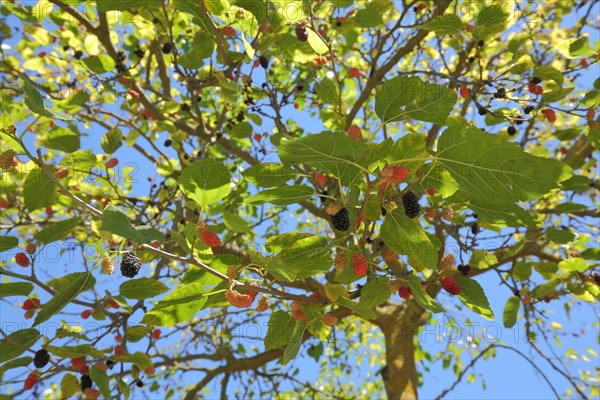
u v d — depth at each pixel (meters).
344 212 2.28
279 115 4.04
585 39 3.45
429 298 2.33
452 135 1.89
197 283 2.26
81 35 4.60
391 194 2.25
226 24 3.00
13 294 2.64
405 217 2.24
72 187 4.00
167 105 4.15
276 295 2.30
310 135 1.76
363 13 3.77
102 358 2.83
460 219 3.56
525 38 3.38
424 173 2.22
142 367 2.96
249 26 3.07
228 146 4.67
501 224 2.60
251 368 5.46
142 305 3.39
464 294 2.57
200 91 3.91
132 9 3.75
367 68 5.92
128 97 4.07
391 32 4.17
